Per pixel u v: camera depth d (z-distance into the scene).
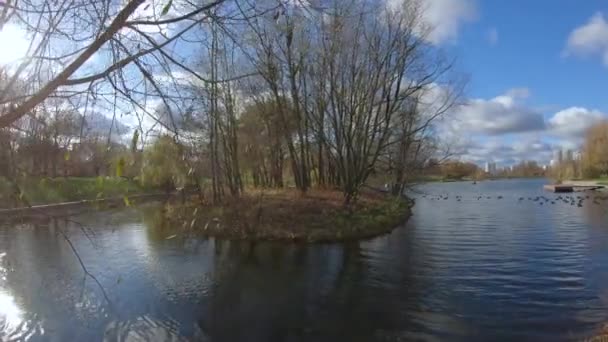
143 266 14.62
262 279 13.04
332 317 9.79
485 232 22.02
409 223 26.52
